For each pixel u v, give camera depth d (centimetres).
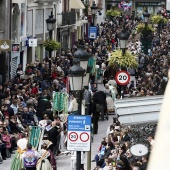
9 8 8675
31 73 8338
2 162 4856
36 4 10581
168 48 12838
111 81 7419
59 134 5072
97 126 5991
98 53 11806
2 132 4988
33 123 5706
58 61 9812
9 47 7738
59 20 12719
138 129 3594
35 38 10194
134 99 3102
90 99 5350
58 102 5919
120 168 3319
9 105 5684
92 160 4753
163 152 386
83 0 15962
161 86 6538
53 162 4281
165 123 391
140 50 11812
